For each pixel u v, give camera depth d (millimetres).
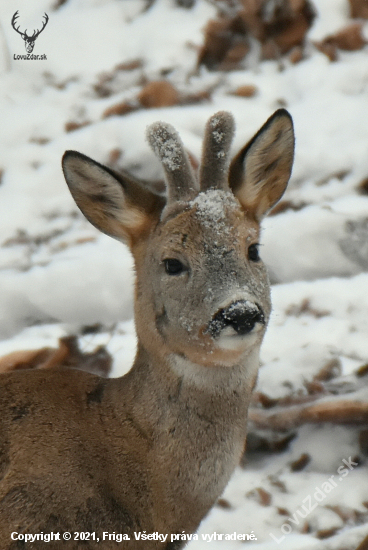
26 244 14906
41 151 16609
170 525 8398
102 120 16906
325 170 15336
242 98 17078
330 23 18031
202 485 8359
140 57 18281
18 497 8148
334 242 13719
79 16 19266
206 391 8273
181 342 8148
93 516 8203
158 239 8422
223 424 8336
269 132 8672
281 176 8953
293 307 12977
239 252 8227
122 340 12617
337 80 17141
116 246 14484
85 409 8500
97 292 13492
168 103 16703
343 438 10812
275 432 10961
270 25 17953
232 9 18141
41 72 18469
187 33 18344
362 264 13695
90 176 8812
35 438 8320
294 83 17375
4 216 15508
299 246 13727
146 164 15617
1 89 18109
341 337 12312
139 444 8352
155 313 8352
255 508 10289
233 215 8336
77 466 8266
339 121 16219
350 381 11273
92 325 13430
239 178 8609
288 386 11203
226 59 17938
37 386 8602
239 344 7828
